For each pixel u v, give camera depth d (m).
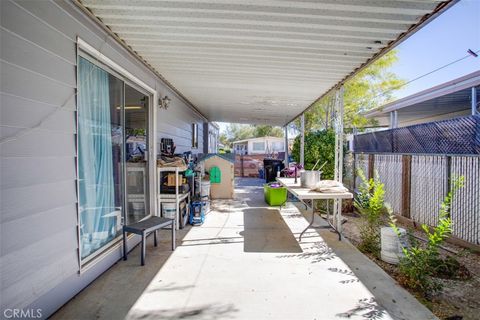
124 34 2.89
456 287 2.72
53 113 2.11
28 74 1.87
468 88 5.81
